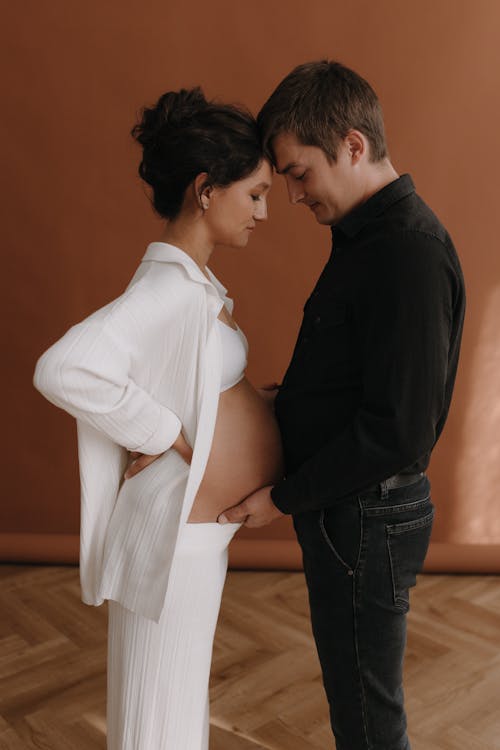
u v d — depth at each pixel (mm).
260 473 1550
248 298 3105
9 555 3242
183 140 1355
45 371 1271
